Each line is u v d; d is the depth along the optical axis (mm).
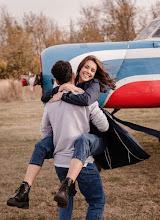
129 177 3502
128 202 2766
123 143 2053
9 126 7820
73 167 1749
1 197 3055
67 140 1891
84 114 1907
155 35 4332
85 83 2023
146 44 3881
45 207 2777
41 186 3330
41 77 3748
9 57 26172
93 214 1926
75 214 2592
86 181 1907
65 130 1883
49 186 3326
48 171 3912
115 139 2119
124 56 3771
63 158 1904
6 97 14789
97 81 2018
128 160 2191
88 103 1848
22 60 25984
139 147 2059
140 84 3766
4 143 5816
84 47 3775
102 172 3732
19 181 3557
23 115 9719
